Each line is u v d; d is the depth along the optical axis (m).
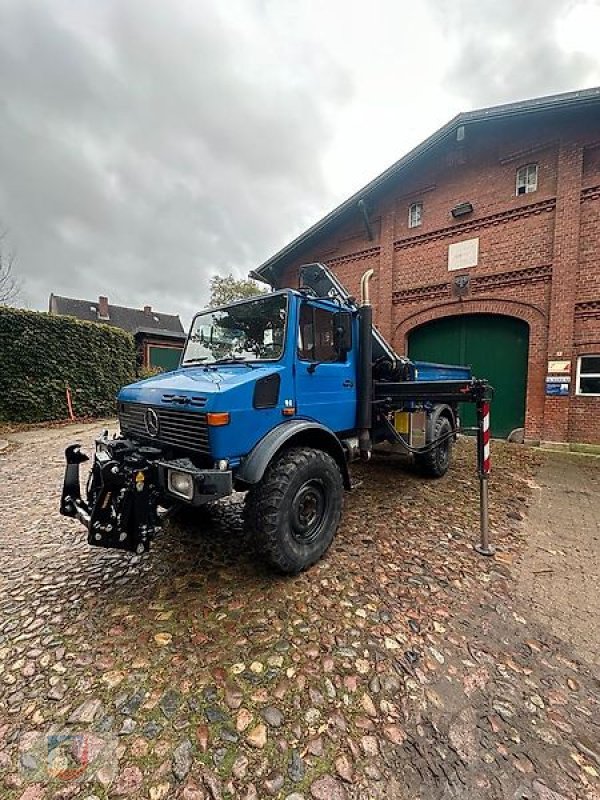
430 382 3.65
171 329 35.47
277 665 1.94
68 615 2.33
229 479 2.34
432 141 8.09
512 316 7.84
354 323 3.76
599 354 6.89
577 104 6.58
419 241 9.12
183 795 1.35
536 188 7.51
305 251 11.61
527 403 7.68
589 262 6.93
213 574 2.78
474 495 4.57
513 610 2.43
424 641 2.14
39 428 9.43
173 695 1.76
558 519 3.89
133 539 2.38
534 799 1.35
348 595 2.54
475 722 1.65
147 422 2.94
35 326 10.02
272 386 2.79
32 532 3.51
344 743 1.55
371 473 5.43
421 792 1.37
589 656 2.05
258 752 1.51
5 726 1.61
